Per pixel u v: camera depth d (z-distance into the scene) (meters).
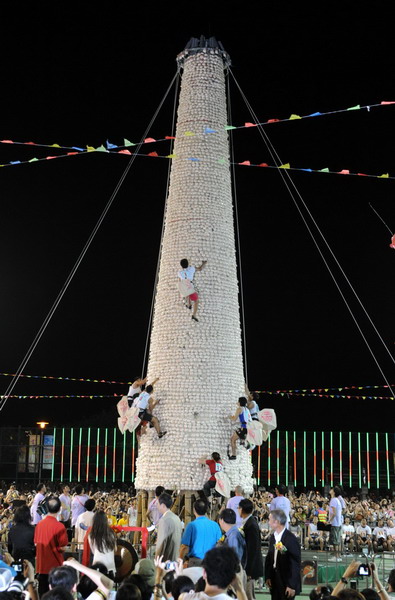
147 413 27.84
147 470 28.02
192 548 15.55
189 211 29.86
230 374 28.72
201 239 29.53
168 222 30.25
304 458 53.19
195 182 30.12
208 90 31.12
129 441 57.66
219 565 8.91
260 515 31.70
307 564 23.23
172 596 10.45
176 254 29.64
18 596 10.36
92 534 14.72
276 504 21.56
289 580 14.50
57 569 10.75
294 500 37.53
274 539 14.87
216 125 30.88
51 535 16.14
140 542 26.98
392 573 11.24
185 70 31.70
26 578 11.38
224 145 31.05
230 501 21.23
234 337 29.30
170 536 15.61
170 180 31.00
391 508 38.22
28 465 52.34
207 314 28.81
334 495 27.12
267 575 14.85
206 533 15.70
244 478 28.19
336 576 25.36
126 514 31.31
